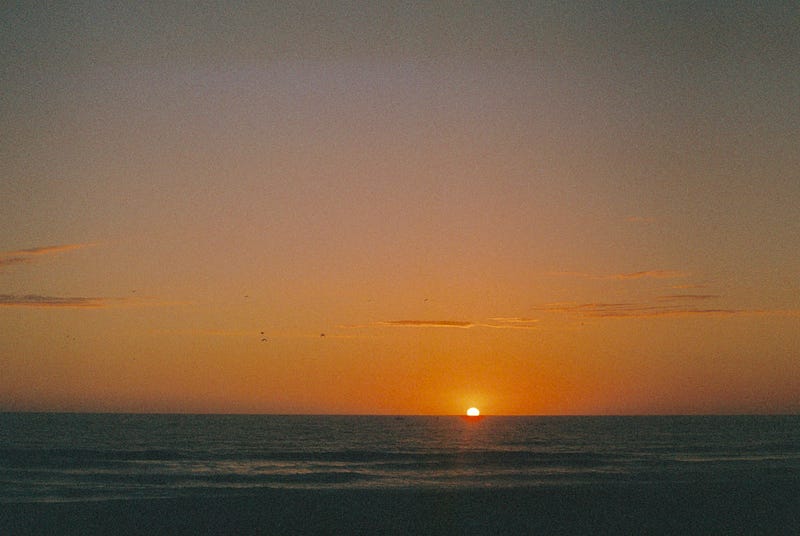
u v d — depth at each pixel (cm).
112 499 2175
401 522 1919
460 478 2908
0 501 2127
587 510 2084
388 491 2344
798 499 2295
